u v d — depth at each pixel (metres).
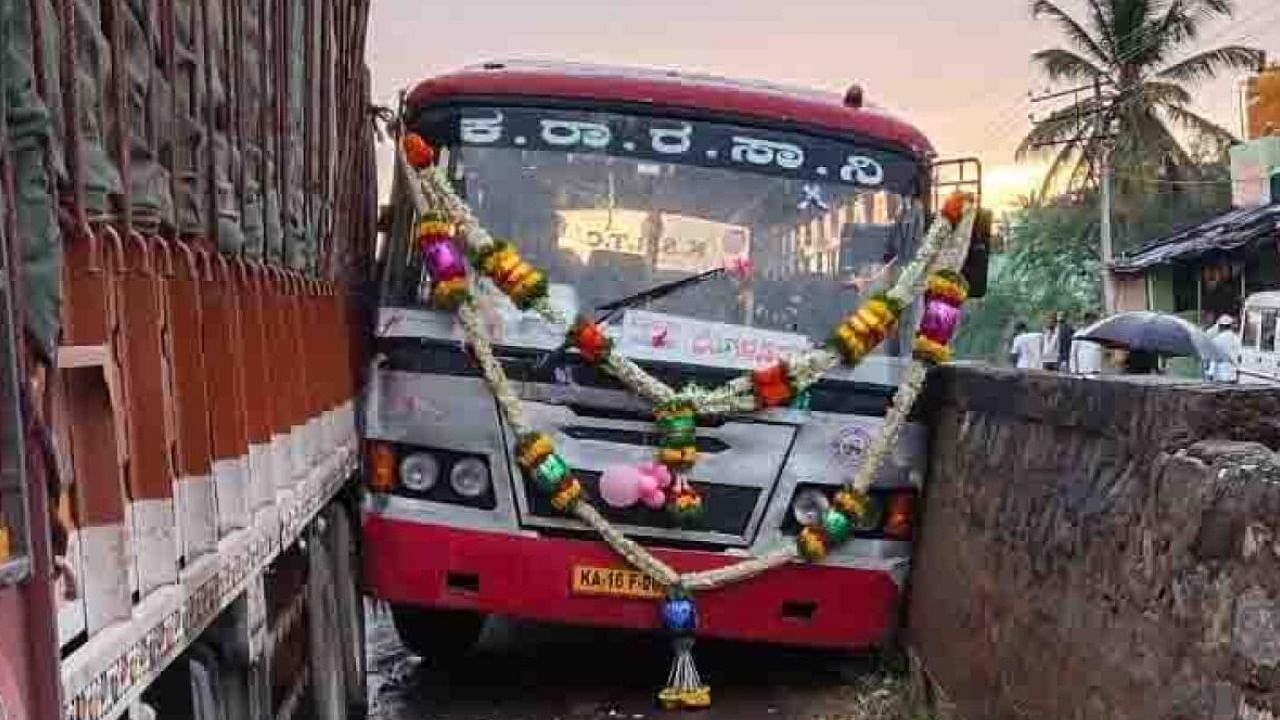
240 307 3.90
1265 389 3.79
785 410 6.68
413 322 6.66
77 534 2.51
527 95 6.90
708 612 6.69
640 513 6.63
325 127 5.81
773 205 6.91
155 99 3.02
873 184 7.00
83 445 2.55
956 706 5.92
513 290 6.57
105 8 2.74
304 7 5.21
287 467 4.64
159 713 2.86
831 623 6.81
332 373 5.98
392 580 6.66
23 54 2.18
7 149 2.11
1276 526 3.07
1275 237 25.67
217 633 3.59
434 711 7.16
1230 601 3.28
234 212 3.78
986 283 7.26
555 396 6.59
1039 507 5.04
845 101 7.23
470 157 6.84
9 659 2.00
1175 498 3.69
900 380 6.79
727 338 6.72
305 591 5.17
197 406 3.24
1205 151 36.09
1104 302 34.50
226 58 3.73
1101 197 35.03
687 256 6.82
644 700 7.30
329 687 5.70
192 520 3.23
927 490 6.98
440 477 6.65
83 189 2.50
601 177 6.87
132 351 2.83
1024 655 5.00
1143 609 3.85
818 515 6.73
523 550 6.59
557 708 7.18
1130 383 4.22
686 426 6.50
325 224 5.83
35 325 2.19
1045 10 35.06
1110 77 35.12
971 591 5.88
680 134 6.93
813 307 6.83
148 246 2.91
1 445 2.03
